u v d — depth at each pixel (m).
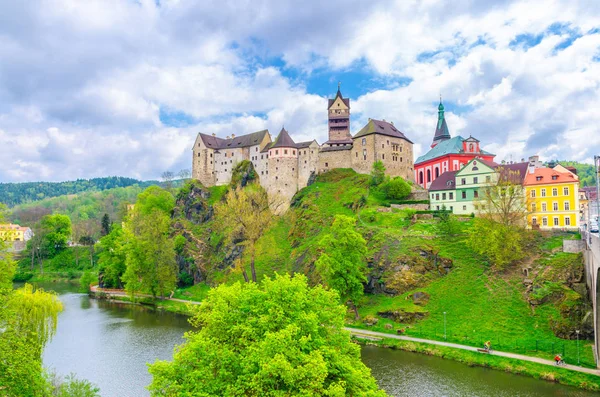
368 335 73.06
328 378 33.56
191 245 131.38
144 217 133.00
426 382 54.59
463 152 136.75
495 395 50.62
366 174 136.50
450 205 108.12
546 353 60.25
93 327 86.62
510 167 100.94
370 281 88.06
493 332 67.50
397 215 107.06
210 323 36.38
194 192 151.00
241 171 153.88
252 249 91.06
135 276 113.19
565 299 66.94
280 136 144.62
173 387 31.30
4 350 39.03
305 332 34.62
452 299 77.81
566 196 90.88
